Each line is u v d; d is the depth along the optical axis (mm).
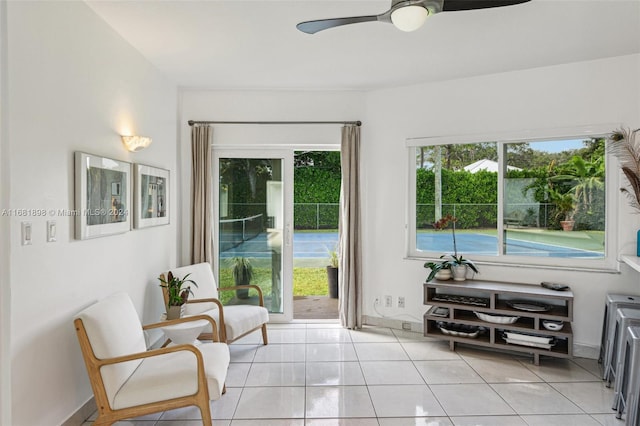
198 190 4289
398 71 3746
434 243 4203
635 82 3305
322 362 3391
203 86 4203
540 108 3633
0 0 1790
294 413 2566
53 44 2145
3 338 1835
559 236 3680
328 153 8578
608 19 2697
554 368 3258
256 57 3385
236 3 2467
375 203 4344
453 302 3664
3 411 1841
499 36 2971
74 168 2338
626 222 3342
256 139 4379
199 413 2586
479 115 3879
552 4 2498
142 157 3309
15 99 1869
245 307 3707
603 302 3434
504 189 3887
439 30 2871
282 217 4484
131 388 2143
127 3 2453
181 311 3227
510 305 3545
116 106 2865
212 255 4402
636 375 2240
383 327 4328
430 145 4121
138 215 3119
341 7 2529
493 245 3945
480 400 2732
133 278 3127
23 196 1920
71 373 2322
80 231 2346
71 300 2312
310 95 4359
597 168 3520
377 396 2791
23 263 1920
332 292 5969
